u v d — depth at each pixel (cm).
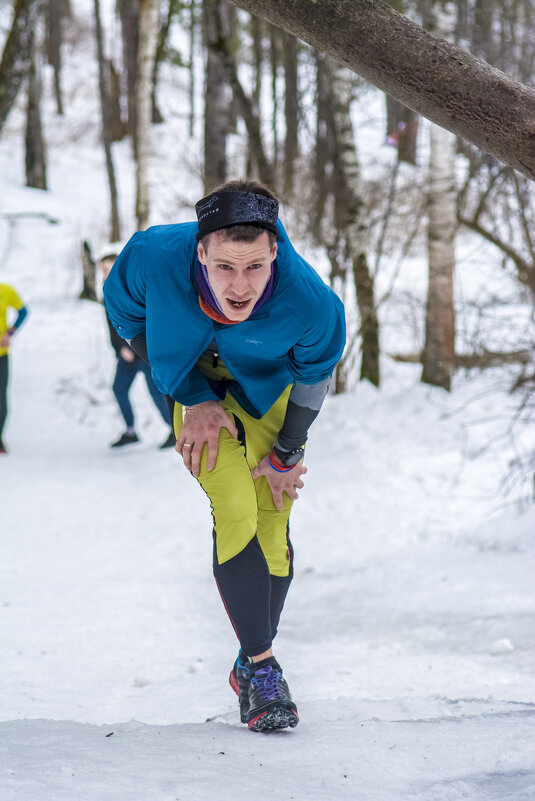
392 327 1446
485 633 461
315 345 278
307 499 814
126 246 276
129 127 3209
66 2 4159
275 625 315
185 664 432
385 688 385
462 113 219
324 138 1253
